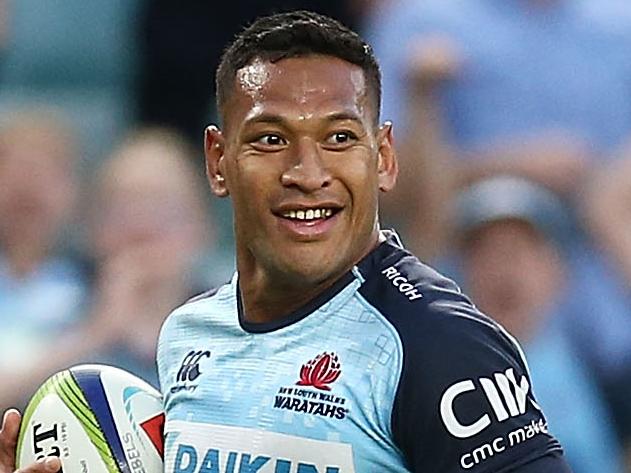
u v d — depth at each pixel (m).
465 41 27.94
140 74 31.23
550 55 28.06
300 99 14.69
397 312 14.78
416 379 14.38
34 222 26.77
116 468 15.73
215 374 15.46
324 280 15.07
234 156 15.02
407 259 15.33
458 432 14.17
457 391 14.24
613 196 26.98
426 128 26.98
